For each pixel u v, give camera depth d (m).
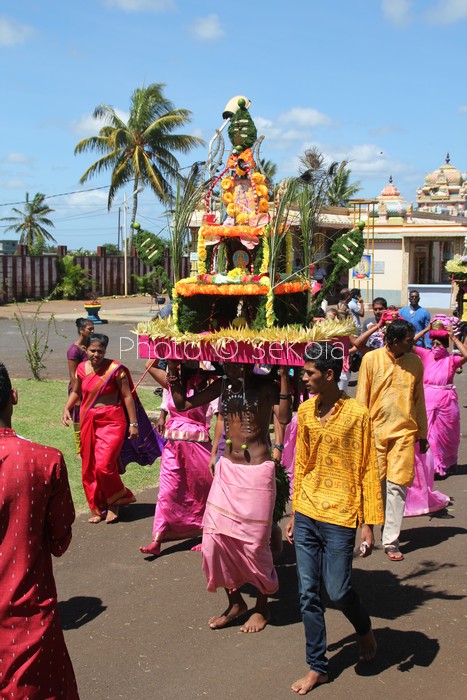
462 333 11.70
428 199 44.41
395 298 30.66
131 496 6.48
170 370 4.89
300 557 3.98
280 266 5.11
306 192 5.15
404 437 5.48
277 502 5.07
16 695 2.87
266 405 4.46
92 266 39.56
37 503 3.00
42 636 2.95
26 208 56.34
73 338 21.28
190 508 5.79
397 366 5.51
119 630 4.48
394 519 5.54
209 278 4.91
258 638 4.39
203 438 5.73
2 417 3.08
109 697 3.77
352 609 3.90
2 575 2.92
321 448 3.97
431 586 5.10
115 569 5.41
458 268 16.38
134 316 28.22
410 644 4.29
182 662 4.11
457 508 6.84
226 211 5.19
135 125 40.25
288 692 3.81
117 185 41.19
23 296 36.41
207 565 4.39
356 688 3.84
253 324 4.80
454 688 3.83
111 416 6.29
